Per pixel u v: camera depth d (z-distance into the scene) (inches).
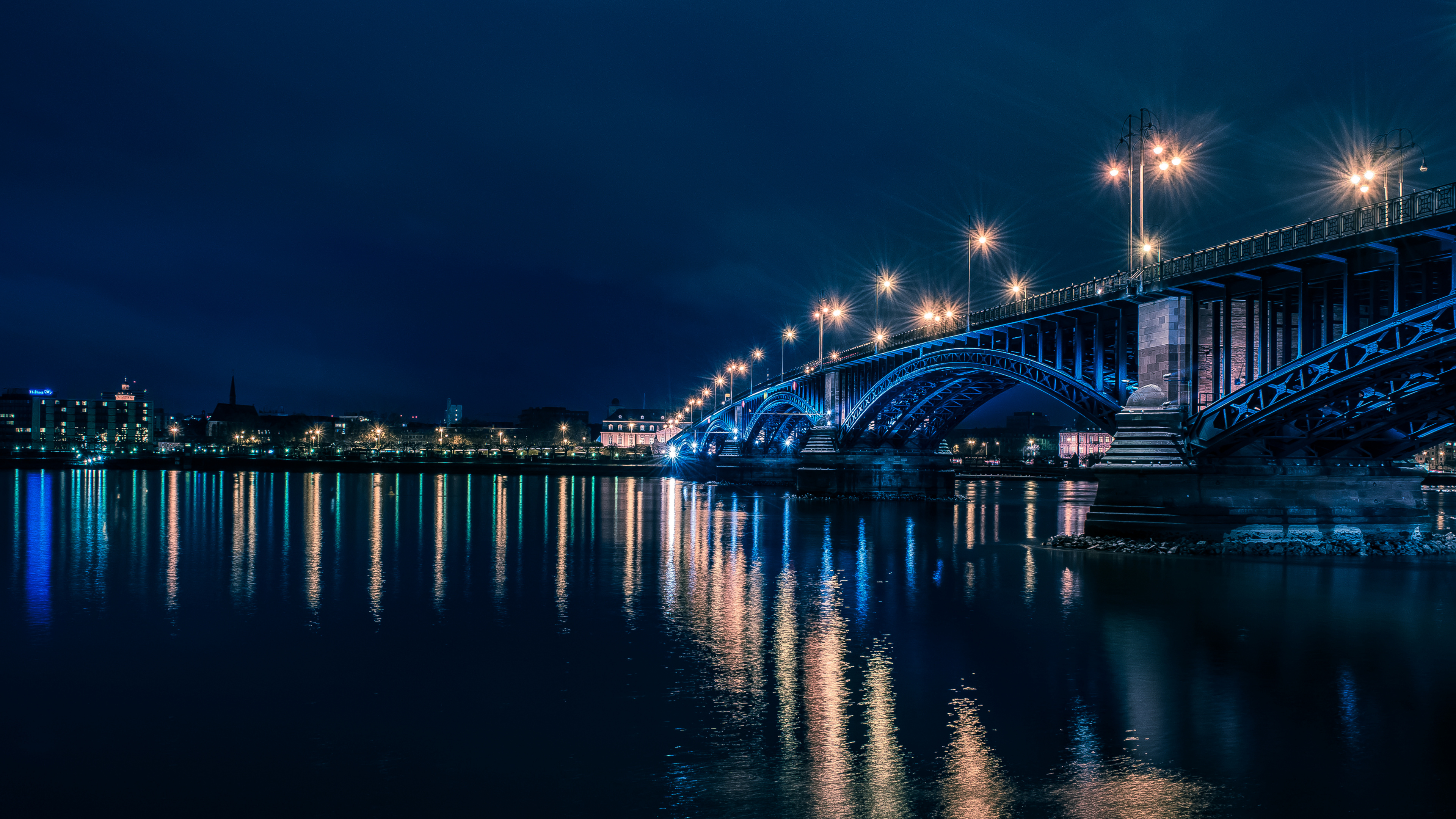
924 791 706.2
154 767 758.5
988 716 881.5
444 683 1000.9
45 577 1760.6
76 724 866.1
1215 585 1615.4
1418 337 1565.0
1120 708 909.2
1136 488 2087.8
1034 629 1269.7
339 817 663.1
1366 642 1183.6
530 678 1018.1
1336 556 1943.9
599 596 1553.9
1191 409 2050.9
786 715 887.7
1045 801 689.6
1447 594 1512.1
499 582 1708.9
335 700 940.0
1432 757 773.9
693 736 827.4
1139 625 1294.3
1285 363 1834.4
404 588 1638.8
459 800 692.1
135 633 1252.5
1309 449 2089.1
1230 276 1919.3
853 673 1039.0
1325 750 791.1
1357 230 1656.0
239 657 1118.4
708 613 1402.6
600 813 669.3
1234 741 813.2
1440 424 2007.9
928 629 1275.8
